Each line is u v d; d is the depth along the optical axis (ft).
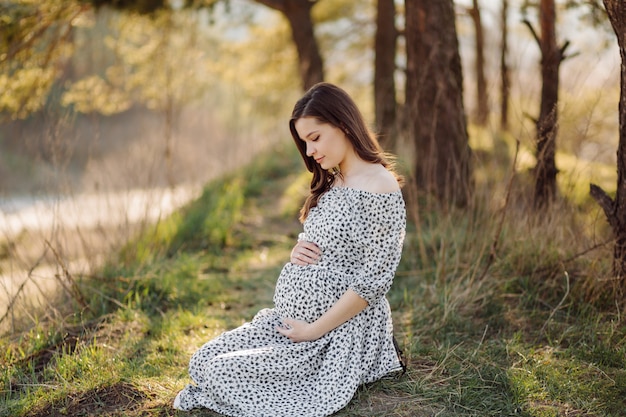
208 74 38.93
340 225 9.26
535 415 9.14
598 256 13.16
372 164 9.32
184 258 17.83
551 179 15.21
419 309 13.25
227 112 42.16
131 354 11.49
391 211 9.07
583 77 14.12
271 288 16.06
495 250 14.34
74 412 9.39
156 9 29.37
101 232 17.08
